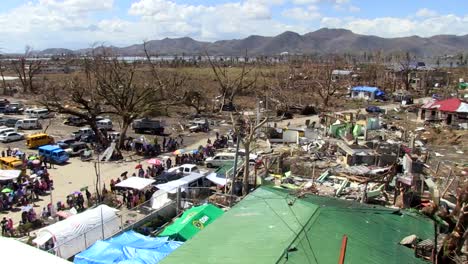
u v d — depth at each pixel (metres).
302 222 15.27
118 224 25.70
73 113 52.56
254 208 17.45
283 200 18.08
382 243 14.52
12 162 40.16
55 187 36.84
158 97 74.31
